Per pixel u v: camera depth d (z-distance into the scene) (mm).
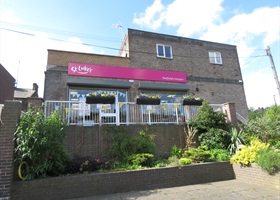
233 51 16406
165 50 14094
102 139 7180
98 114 7797
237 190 5648
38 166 5180
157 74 13000
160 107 8648
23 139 5031
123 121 8195
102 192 5516
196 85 14156
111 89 11695
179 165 6516
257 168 6211
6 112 5148
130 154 6918
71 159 6156
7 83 19250
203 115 8562
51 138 5391
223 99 14727
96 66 11547
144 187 5914
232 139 8016
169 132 8258
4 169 4762
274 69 15242
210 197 5117
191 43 15023
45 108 7086
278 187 5527
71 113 7453
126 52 13492
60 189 5188
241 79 15875
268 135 8648
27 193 4934
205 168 6781
